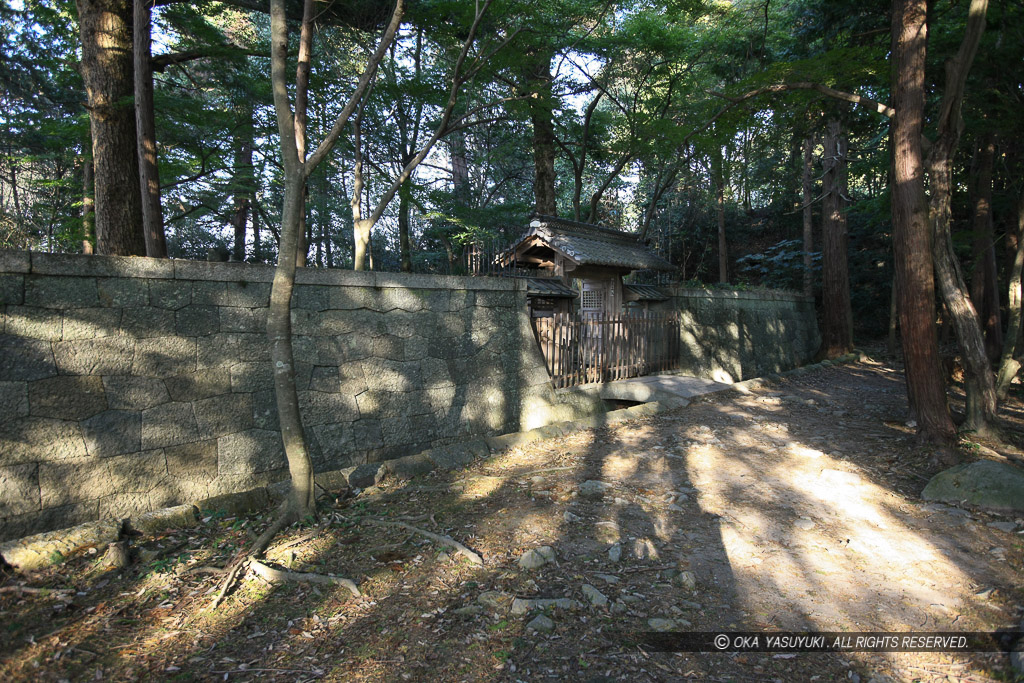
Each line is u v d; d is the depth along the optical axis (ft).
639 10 43.52
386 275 18.51
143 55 20.81
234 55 27.99
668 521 13.50
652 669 8.17
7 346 11.18
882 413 27.30
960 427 21.76
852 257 66.85
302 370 16.05
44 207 39.27
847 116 33.06
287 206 12.58
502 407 22.17
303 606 9.67
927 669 8.33
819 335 59.21
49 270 11.76
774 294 50.37
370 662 8.21
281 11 12.44
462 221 45.09
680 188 76.07
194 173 33.01
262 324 15.35
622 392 28.43
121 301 12.84
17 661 8.02
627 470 17.53
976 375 21.24
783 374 40.14
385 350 18.30
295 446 12.72
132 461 12.73
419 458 17.38
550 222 33.37
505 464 18.20
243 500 13.64
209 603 9.64
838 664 8.41
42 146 39.68
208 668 7.99
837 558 11.85
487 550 11.77
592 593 10.05
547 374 24.70
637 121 46.57
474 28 21.59
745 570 11.23
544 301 29.71
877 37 31.27
